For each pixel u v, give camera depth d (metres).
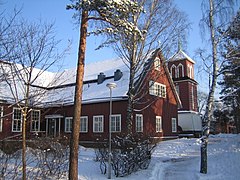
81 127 27.73
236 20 13.88
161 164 15.23
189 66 44.69
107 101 26.05
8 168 10.10
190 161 16.52
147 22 18.02
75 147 9.45
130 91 18.48
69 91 26.98
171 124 31.16
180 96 43.06
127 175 12.19
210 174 12.42
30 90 9.49
